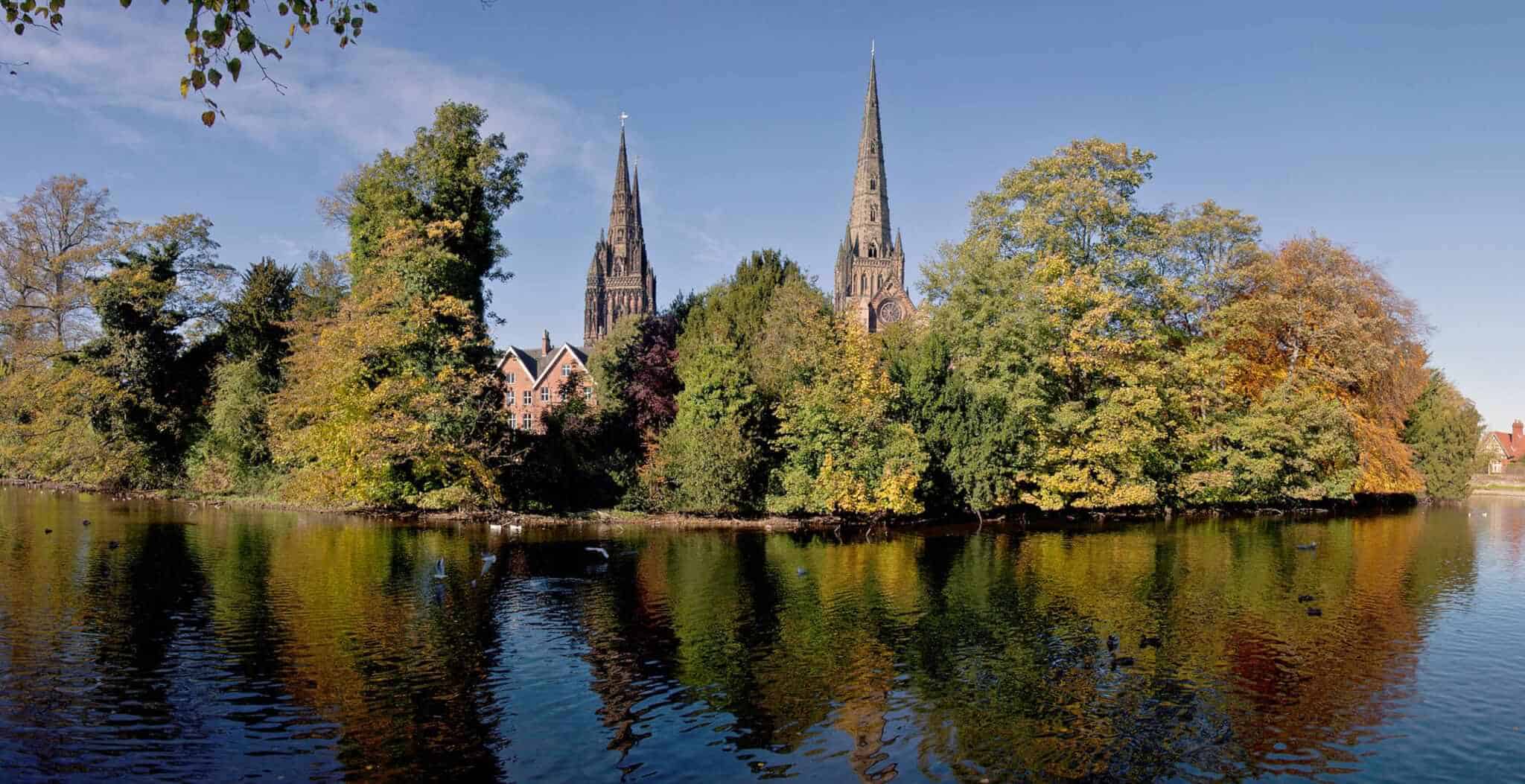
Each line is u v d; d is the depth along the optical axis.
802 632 22.05
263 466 55.09
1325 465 56.22
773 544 38.16
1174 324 55.25
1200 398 52.69
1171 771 14.01
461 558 32.47
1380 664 19.84
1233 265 55.16
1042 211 49.75
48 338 60.94
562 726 15.34
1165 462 50.09
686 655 19.84
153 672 17.64
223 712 15.54
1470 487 74.50
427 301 45.62
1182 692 17.78
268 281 59.28
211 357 60.94
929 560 33.81
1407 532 47.06
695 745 14.63
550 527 42.97
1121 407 46.81
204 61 9.94
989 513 50.88
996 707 16.70
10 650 18.86
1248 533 44.81
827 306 57.66
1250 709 16.86
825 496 43.62
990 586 28.28
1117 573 31.00
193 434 58.56
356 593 25.50
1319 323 53.50
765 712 16.30
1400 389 59.69
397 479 46.50
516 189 52.47
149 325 58.16
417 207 48.09
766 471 48.75
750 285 61.22
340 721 15.27
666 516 47.44
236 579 27.14
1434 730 15.86
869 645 20.91
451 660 18.98
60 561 29.83
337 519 44.44
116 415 56.94
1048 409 48.44
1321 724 16.14
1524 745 15.24
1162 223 52.47
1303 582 29.75
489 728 15.16
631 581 28.25
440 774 13.23
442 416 43.97
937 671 18.94
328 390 45.06
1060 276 48.91
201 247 62.09
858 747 14.70
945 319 52.94
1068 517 51.97
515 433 50.31
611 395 58.12
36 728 14.46
